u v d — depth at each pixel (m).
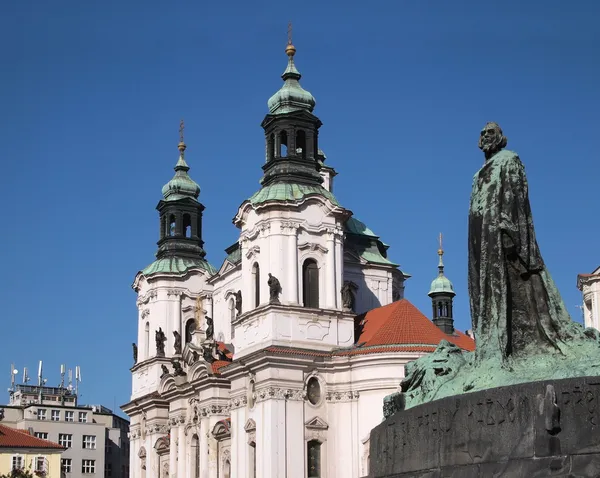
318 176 101.56
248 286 98.25
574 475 18.75
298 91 104.62
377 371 91.81
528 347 22.62
